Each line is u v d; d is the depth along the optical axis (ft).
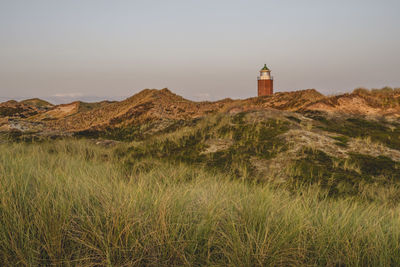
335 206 11.51
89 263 5.72
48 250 5.63
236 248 6.31
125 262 5.85
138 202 8.25
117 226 6.59
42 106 176.04
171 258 6.21
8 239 5.90
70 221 6.62
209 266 6.07
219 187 13.06
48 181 9.30
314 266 6.27
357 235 7.38
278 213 8.77
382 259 6.41
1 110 142.51
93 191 8.92
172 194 9.05
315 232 7.50
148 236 6.54
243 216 7.89
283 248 6.53
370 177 18.71
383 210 12.33
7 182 8.43
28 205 7.39
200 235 7.02
